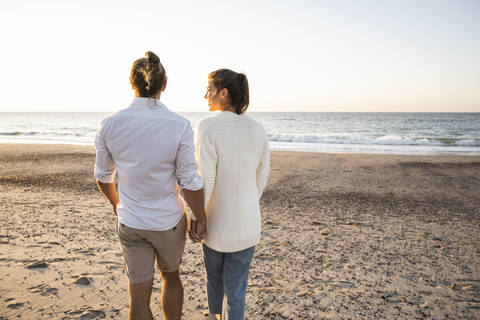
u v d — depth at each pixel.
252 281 2.61
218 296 1.88
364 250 3.32
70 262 2.80
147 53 1.39
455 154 12.91
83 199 5.25
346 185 6.93
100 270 2.67
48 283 2.41
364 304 2.28
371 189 6.54
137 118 1.29
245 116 1.56
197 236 1.54
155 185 1.35
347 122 59.28
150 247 1.46
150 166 1.31
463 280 2.68
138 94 1.36
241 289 1.69
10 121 59.38
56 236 3.46
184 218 1.55
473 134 32.41
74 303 2.15
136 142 1.29
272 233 3.83
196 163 1.38
